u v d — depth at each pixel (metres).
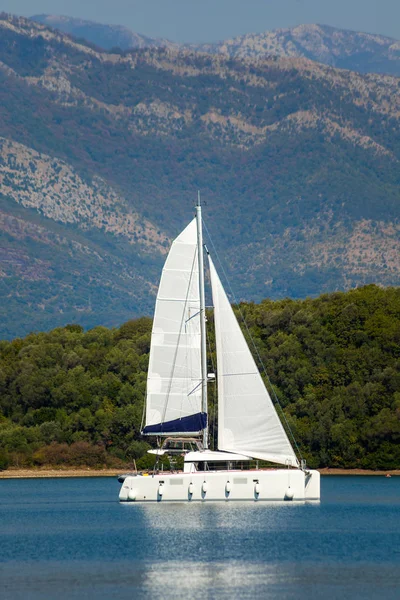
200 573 165.12
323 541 189.75
